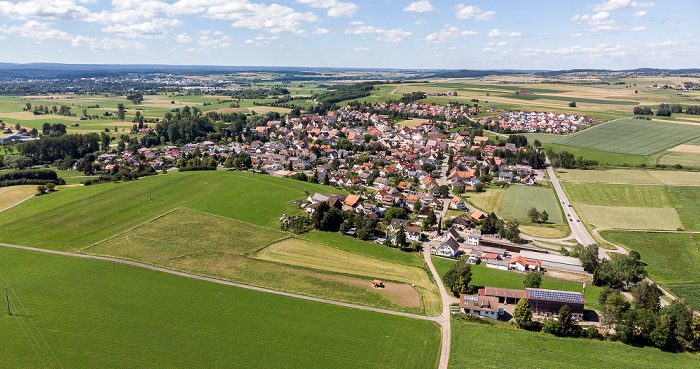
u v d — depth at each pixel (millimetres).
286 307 98938
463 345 85500
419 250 137750
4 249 126625
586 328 93312
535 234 153500
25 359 77875
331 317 95250
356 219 152750
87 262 119125
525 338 88625
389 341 86625
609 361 81062
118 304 97438
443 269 123375
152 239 136125
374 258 128875
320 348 83688
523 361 80500
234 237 139625
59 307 95438
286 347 83688
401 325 92812
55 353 79688
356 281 113250
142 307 96438
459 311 99500
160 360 78625
